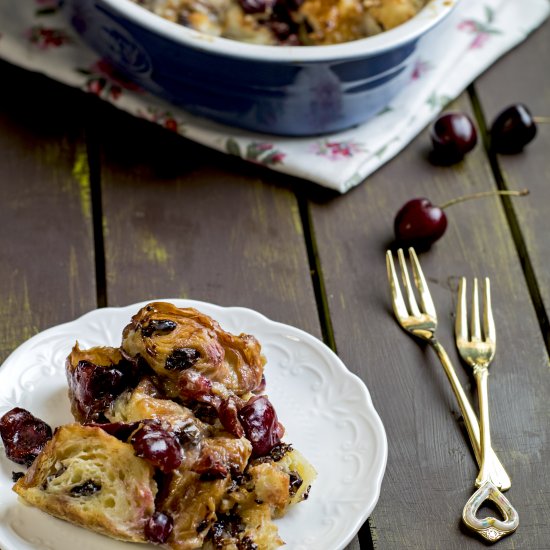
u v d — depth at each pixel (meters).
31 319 0.89
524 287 0.93
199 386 0.79
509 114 0.99
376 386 0.88
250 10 0.99
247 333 0.86
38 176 0.97
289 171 0.97
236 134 0.99
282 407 0.83
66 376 0.82
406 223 0.93
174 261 0.93
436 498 0.83
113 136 0.99
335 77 0.94
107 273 0.92
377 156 0.98
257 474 0.77
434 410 0.87
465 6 1.07
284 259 0.94
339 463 0.81
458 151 0.99
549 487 0.84
